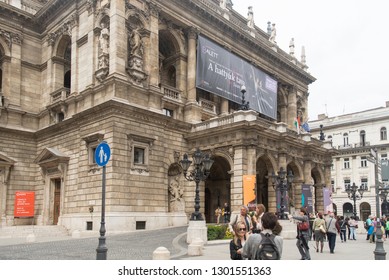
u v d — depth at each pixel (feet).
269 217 27.35
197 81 136.77
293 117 195.11
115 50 114.73
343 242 103.86
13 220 128.67
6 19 138.10
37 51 146.92
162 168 121.90
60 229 114.83
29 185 135.74
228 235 92.48
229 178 150.00
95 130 115.24
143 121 118.32
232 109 161.68
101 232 50.62
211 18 148.56
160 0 131.03
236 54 161.99
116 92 112.27
